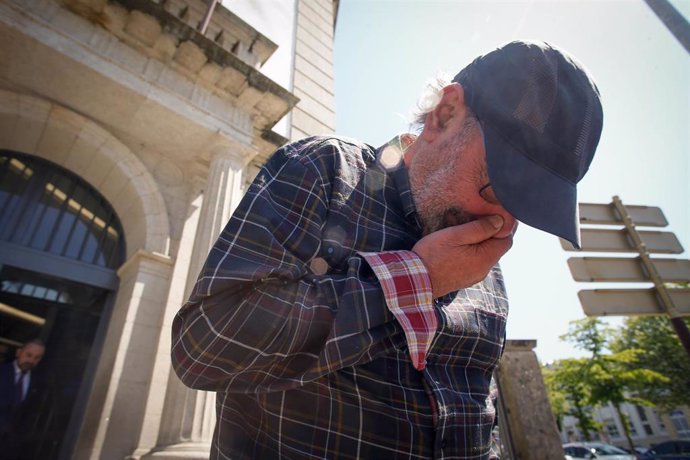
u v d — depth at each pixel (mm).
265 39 5852
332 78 8508
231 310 644
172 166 4867
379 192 983
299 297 674
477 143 811
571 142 791
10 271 3988
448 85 930
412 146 1031
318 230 829
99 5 3971
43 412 3777
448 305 958
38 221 4301
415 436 754
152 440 3436
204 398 3314
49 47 3648
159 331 3943
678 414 39812
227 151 4578
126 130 4527
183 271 4328
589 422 22328
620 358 20516
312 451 688
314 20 9094
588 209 4418
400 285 698
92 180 4672
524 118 775
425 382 816
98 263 4520
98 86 4012
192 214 4711
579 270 4066
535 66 819
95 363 4086
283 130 6543
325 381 726
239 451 757
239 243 708
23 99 3930
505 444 3994
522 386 4062
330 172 939
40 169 4480
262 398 736
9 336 3953
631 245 4238
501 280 1252
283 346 648
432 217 884
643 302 3959
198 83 4680
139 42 4297
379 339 669
